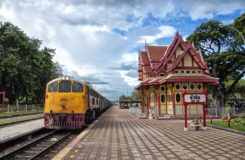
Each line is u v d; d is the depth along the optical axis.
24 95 61.38
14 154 11.47
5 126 21.78
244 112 37.62
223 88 47.56
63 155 10.62
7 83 57.59
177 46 36.94
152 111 35.38
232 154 10.70
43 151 11.65
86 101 21.47
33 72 63.75
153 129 20.28
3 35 56.81
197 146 12.59
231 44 45.16
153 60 41.28
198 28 45.47
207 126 22.00
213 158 9.99
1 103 48.94
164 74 37.19
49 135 17.70
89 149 11.96
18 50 56.78
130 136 16.20
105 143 13.57
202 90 34.56
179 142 13.80
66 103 20.16
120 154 10.87
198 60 34.31
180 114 34.03
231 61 43.72
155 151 11.44
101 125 24.00
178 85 34.19
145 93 41.81
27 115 40.09
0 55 54.31
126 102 91.44
